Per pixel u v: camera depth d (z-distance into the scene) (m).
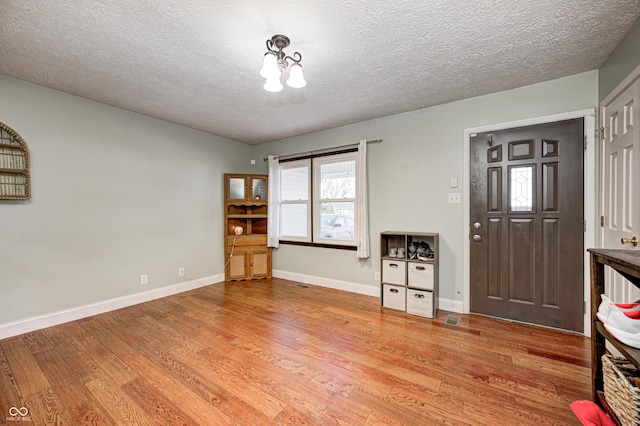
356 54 2.10
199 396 1.71
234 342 2.39
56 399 1.68
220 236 4.39
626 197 1.87
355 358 2.13
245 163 4.83
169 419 1.52
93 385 1.81
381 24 1.76
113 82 2.58
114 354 2.19
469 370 1.96
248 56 2.14
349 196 3.90
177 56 2.14
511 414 1.54
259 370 1.98
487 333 2.53
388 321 2.82
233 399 1.68
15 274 2.53
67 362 2.08
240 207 4.61
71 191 2.87
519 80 2.54
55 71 2.38
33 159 2.62
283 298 3.56
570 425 1.46
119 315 3.00
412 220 3.31
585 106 2.40
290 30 1.82
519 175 2.70
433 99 2.97
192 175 4.00
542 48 2.03
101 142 3.08
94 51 2.08
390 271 3.16
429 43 1.96
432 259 2.92
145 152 3.47
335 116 3.48
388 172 3.48
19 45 2.00
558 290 2.55
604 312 1.38
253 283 4.29
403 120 3.36
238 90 2.74
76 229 2.90
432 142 3.17
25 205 2.59
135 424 1.49
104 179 3.11
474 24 1.76
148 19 1.72
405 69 2.34
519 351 2.21
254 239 4.54
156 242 3.58
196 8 1.62
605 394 1.36
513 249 2.74
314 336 2.50
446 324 2.73
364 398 1.69
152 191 3.54
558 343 2.32
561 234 2.53
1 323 2.46
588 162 2.39
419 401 1.66
